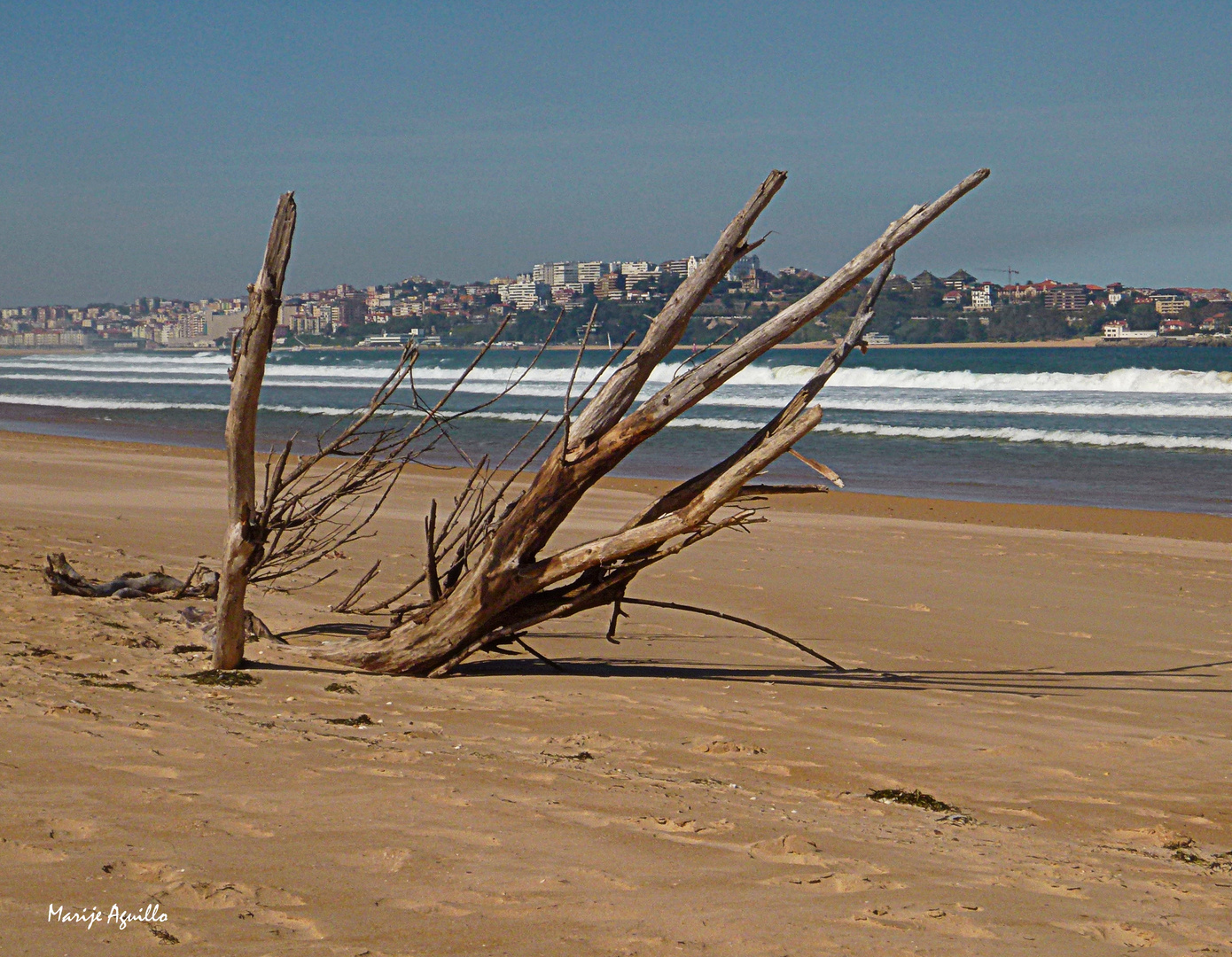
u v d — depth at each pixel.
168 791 3.87
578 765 4.72
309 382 62.06
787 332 6.29
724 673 7.25
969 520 16.97
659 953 2.79
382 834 3.57
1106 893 3.54
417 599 9.21
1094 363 100.38
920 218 6.28
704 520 6.32
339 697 5.85
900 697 6.69
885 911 3.19
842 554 13.07
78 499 15.41
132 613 7.78
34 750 4.27
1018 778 5.06
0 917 2.73
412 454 7.58
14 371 85.94
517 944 2.78
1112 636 9.02
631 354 6.47
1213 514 18.19
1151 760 5.46
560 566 6.48
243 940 2.70
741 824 3.98
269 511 6.36
